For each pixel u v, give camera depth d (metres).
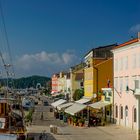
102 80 91.06
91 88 94.50
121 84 70.50
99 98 87.12
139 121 52.66
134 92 55.78
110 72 91.06
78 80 142.75
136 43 63.31
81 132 60.47
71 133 59.19
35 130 61.09
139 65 62.91
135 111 63.12
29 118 69.81
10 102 37.72
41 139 50.56
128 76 67.44
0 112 35.53
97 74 91.12
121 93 70.25
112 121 74.12
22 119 41.44
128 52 67.62
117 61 73.25
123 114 69.06
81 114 75.12
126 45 67.25
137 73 63.62
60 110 83.62
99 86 91.06
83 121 70.00
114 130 62.88
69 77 174.38
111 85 84.81
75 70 151.00
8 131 32.84
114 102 73.88
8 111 36.06
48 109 125.00
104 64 91.25
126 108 67.69
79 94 114.94
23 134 33.16
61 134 57.78
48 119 85.62
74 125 71.12
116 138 53.62
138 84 56.19
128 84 67.19
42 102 172.50
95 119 72.06
